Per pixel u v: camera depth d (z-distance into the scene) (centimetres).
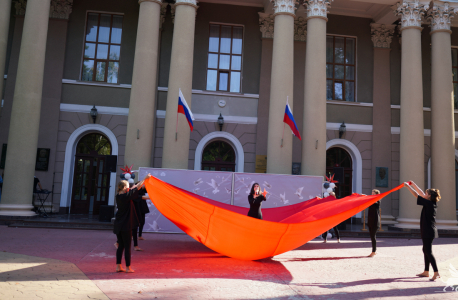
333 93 1680
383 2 1433
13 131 1177
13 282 485
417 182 1304
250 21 1644
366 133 1644
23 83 1191
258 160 1566
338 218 662
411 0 1386
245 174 1077
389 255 845
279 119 1235
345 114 1644
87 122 1509
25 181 1171
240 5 1644
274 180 1083
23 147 1173
